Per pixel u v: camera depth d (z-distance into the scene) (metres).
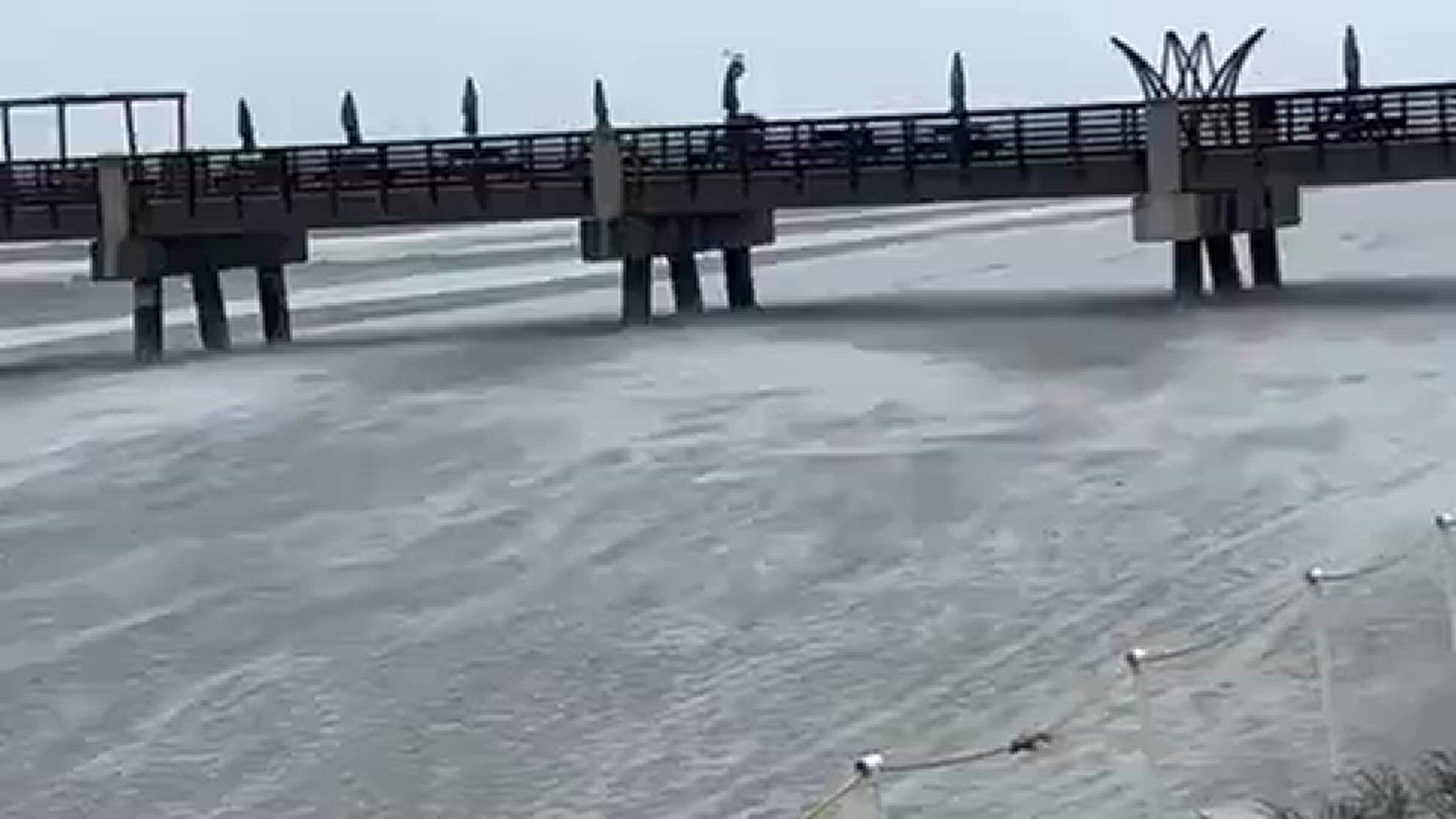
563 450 28.84
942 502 24.81
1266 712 15.90
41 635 21.31
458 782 16.84
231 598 22.42
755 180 41.44
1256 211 41.88
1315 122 39.25
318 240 96.38
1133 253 63.66
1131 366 33.75
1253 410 29.44
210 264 45.03
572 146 42.16
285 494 27.28
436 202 42.69
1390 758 14.41
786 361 35.81
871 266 64.50
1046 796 14.87
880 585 21.48
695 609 21.03
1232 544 22.09
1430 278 47.50
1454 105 38.56
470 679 19.30
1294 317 38.53
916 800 15.15
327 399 34.50
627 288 43.09
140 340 44.16
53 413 34.91
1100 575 21.31
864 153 40.88
